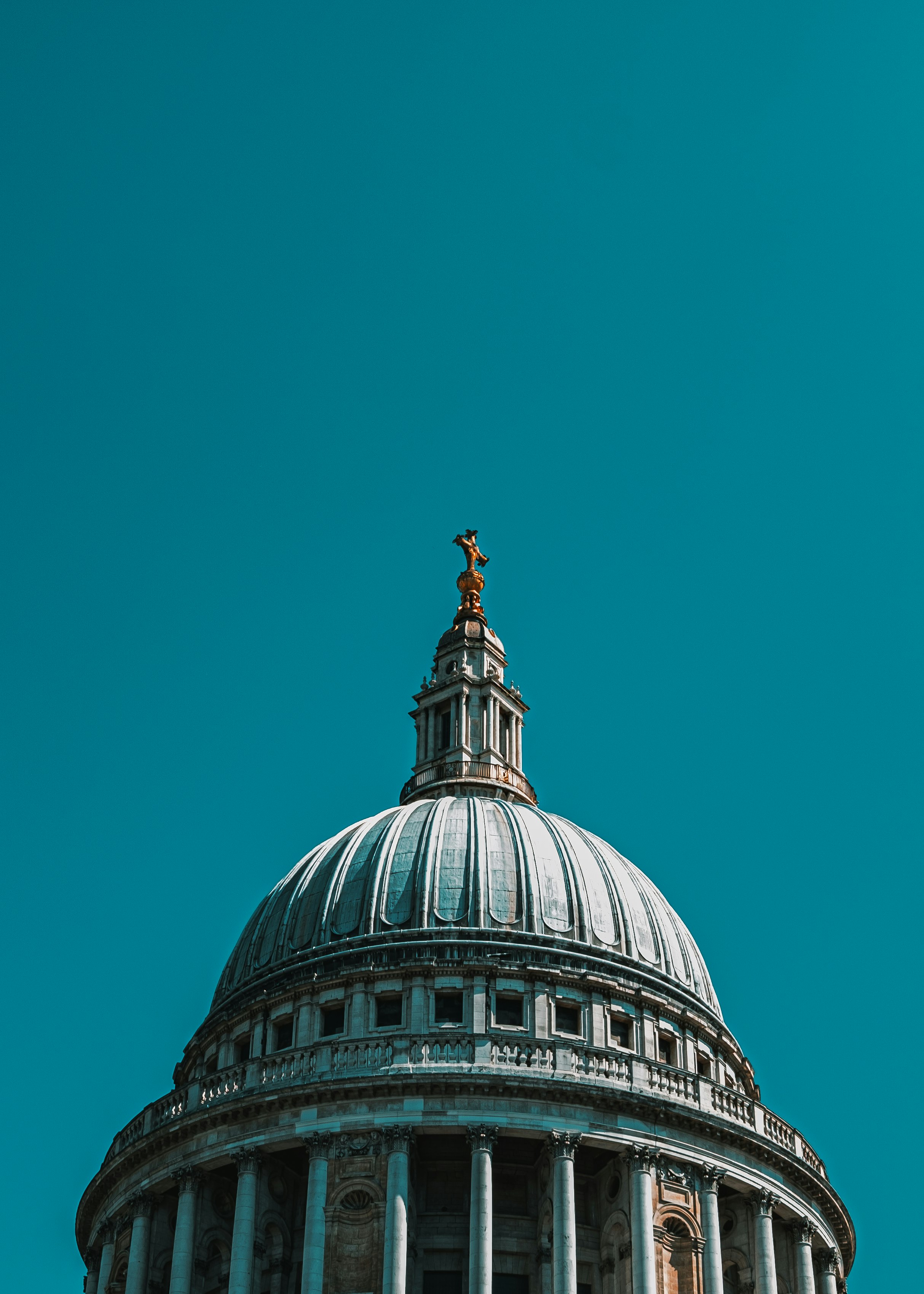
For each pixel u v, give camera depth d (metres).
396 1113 88.25
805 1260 94.69
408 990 96.25
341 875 105.81
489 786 118.06
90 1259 101.06
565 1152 87.94
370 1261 85.69
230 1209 92.62
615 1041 97.50
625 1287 87.50
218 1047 101.75
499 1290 87.88
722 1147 92.06
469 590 129.75
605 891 105.00
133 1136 96.50
